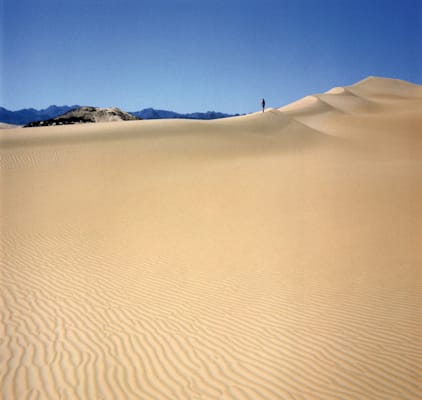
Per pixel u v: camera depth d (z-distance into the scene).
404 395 4.72
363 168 21.86
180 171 22.42
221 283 8.29
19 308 7.30
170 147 30.33
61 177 21.41
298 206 14.48
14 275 8.95
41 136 36.06
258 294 7.68
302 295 7.52
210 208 14.76
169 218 13.70
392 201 14.31
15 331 6.43
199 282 8.39
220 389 4.97
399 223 11.80
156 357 5.69
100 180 20.58
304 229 11.79
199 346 5.95
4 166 24.16
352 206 14.05
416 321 6.36
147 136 34.81
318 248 10.12
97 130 38.84
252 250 10.26
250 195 16.44
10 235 12.15
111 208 15.23
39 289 8.18
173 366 5.47
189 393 4.91
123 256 10.18
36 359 5.64
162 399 4.81
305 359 5.51
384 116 57.81
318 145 36.91
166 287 8.20
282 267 9.01
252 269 8.98
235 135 37.25
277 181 18.86
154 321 6.75
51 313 7.09
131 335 6.30
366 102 73.38
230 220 13.16
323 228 11.78
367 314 6.67
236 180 19.38
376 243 10.23
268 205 14.80
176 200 16.09
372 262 8.97
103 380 5.18
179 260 9.77
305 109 66.31
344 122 55.69
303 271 8.70
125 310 7.19
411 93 89.75
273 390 4.91
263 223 12.66
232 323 6.61
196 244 10.95
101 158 26.53
